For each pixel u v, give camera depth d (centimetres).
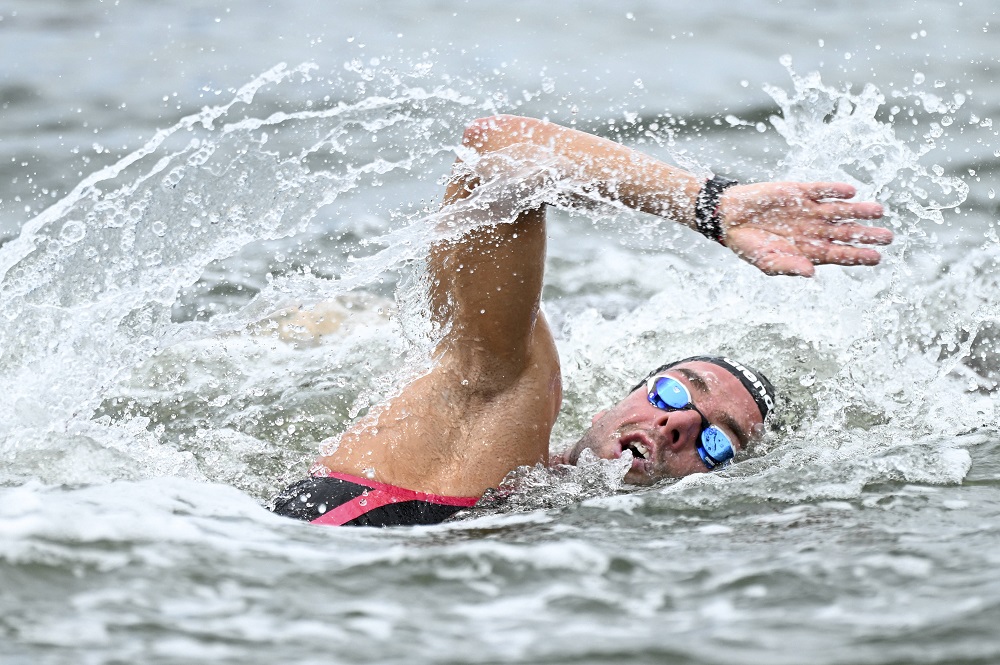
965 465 1127
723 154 2503
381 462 1074
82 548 834
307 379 1436
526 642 709
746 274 1738
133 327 1312
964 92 3036
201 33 3550
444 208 1073
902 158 1586
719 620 739
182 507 970
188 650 691
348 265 1703
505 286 1062
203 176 1448
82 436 1187
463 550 873
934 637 698
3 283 1333
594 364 1625
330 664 677
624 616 750
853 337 1586
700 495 1073
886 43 3622
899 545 881
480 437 1115
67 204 1405
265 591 786
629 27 3825
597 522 1002
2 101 2880
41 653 679
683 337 1664
